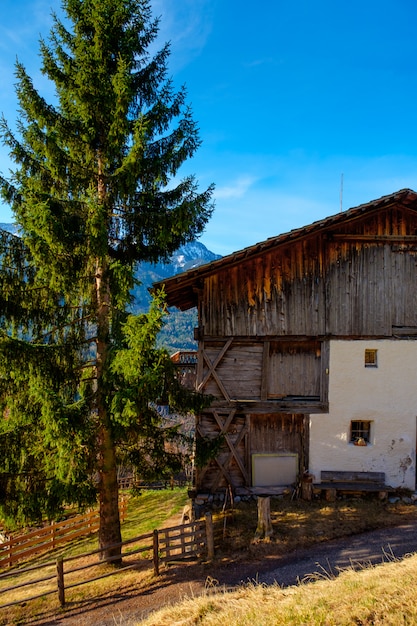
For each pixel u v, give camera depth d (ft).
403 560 27.66
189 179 35.04
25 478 31.19
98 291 34.83
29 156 31.40
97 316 34.91
